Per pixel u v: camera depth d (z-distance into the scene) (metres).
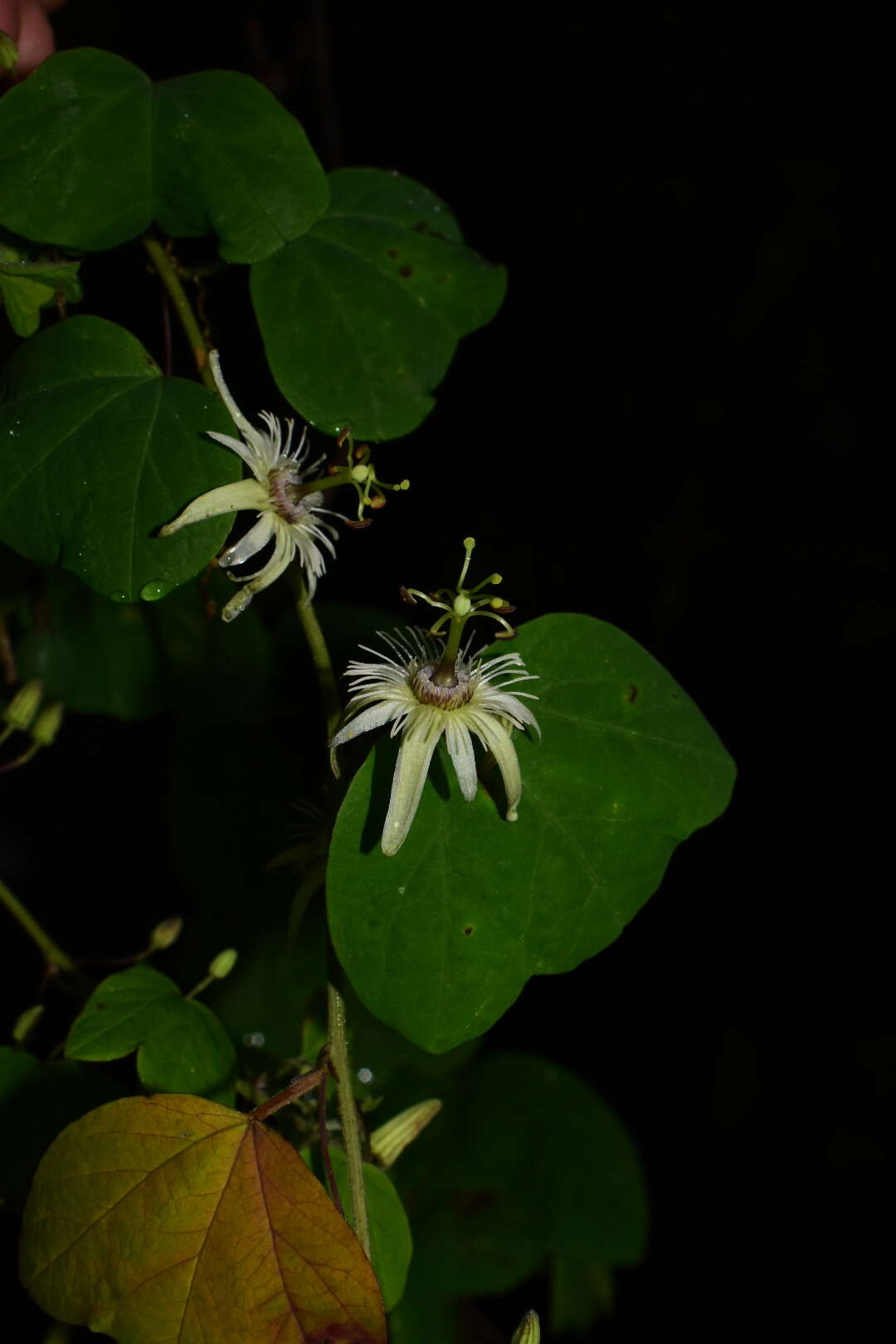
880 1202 0.72
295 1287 0.34
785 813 0.80
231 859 0.51
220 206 0.38
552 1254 0.56
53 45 0.41
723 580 0.82
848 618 0.81
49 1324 0.48
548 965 0.37
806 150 0.80
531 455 0.81
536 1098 0.54
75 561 0.36
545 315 0.83
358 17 0.80
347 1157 0.37
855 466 0.83
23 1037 0.42
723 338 0.82
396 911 0.36
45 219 0.37
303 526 0.38
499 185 0.83
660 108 0.81
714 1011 0.77
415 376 0.39
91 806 0.67
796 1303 0.72
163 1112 0.35
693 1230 0.75
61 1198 0.35
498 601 0.37
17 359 0.37
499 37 0.81
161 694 0.49
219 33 0.63
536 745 0.37
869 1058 0.74
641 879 0.37
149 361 0.37
